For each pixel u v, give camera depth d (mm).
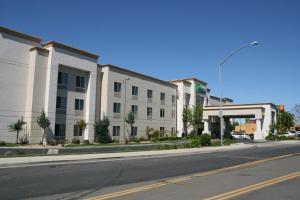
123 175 11898
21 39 34906
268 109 59156
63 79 39031
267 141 49938
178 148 28906
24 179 10742
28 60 35531
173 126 61719
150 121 54875
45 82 36312
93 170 13320
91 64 42406
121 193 8414
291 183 10156
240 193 8461
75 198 7809
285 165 15680
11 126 33094
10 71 33625
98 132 42094
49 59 36625
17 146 31062
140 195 8156
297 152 25047
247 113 57812
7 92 33250
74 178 11031
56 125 37750
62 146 32625
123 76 48938
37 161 15570
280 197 7980
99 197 7902
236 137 69188
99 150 26438
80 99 41281
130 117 47344
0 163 14414
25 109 34938
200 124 61719
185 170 13586
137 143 42719
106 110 45094
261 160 18328
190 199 7691
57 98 38094
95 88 43031
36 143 34812
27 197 7934
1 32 32875
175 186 9523
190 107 64562
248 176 11773
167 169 13891
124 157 19547
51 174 11992
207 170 13633
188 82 65438
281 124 66438
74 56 39781
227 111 59844
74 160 17062
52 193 8422
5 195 8164
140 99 52594
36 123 35000
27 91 35219
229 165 15688
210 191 8727
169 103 60875
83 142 40031
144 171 13133
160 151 24203
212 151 26656
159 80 58062
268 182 10328
